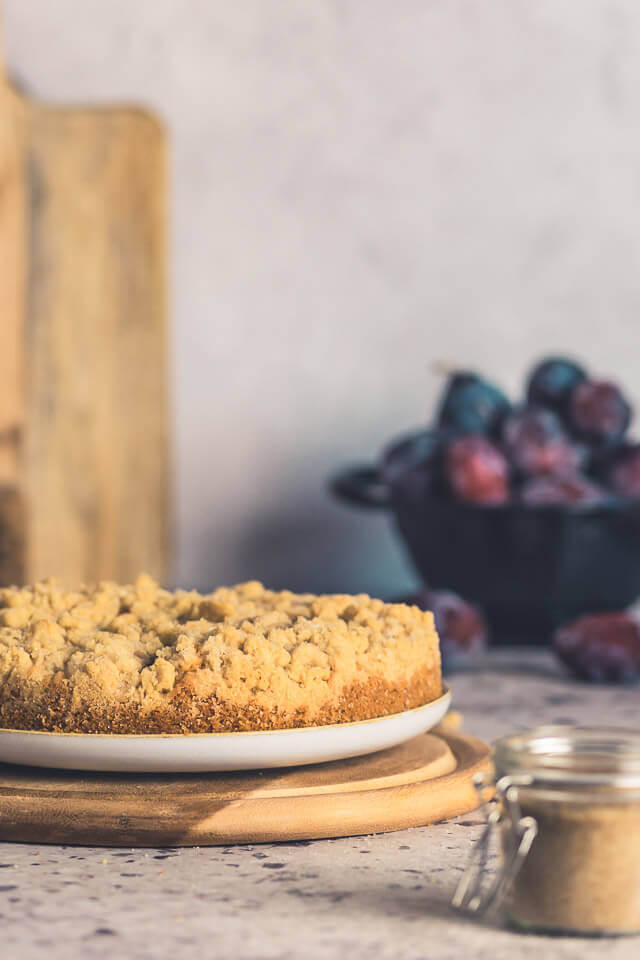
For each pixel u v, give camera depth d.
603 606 1.74
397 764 1.33
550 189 1.98
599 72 1.97
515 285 1.98
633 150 1.98
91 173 1.90
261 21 1.98
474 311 1.98
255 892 1.09
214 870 1.15
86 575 1.90
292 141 1.98
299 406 1.98
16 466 1.84
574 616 1.73
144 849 1.22
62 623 1.32
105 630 1.32
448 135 1.97
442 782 1.31
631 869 0.97
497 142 1.97
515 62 1.97
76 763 1.24
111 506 1.91
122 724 1.24
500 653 1.76
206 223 1.98
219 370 1.98
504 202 1.98
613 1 1.97
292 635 1.30
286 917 1.02
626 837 0.97
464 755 1.36
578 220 1.98
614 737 1.05
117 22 1.98
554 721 1.51
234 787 1.27
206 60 1.98
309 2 1.98
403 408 1.98
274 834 1.23
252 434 1.98
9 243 1.84
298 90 1.98
